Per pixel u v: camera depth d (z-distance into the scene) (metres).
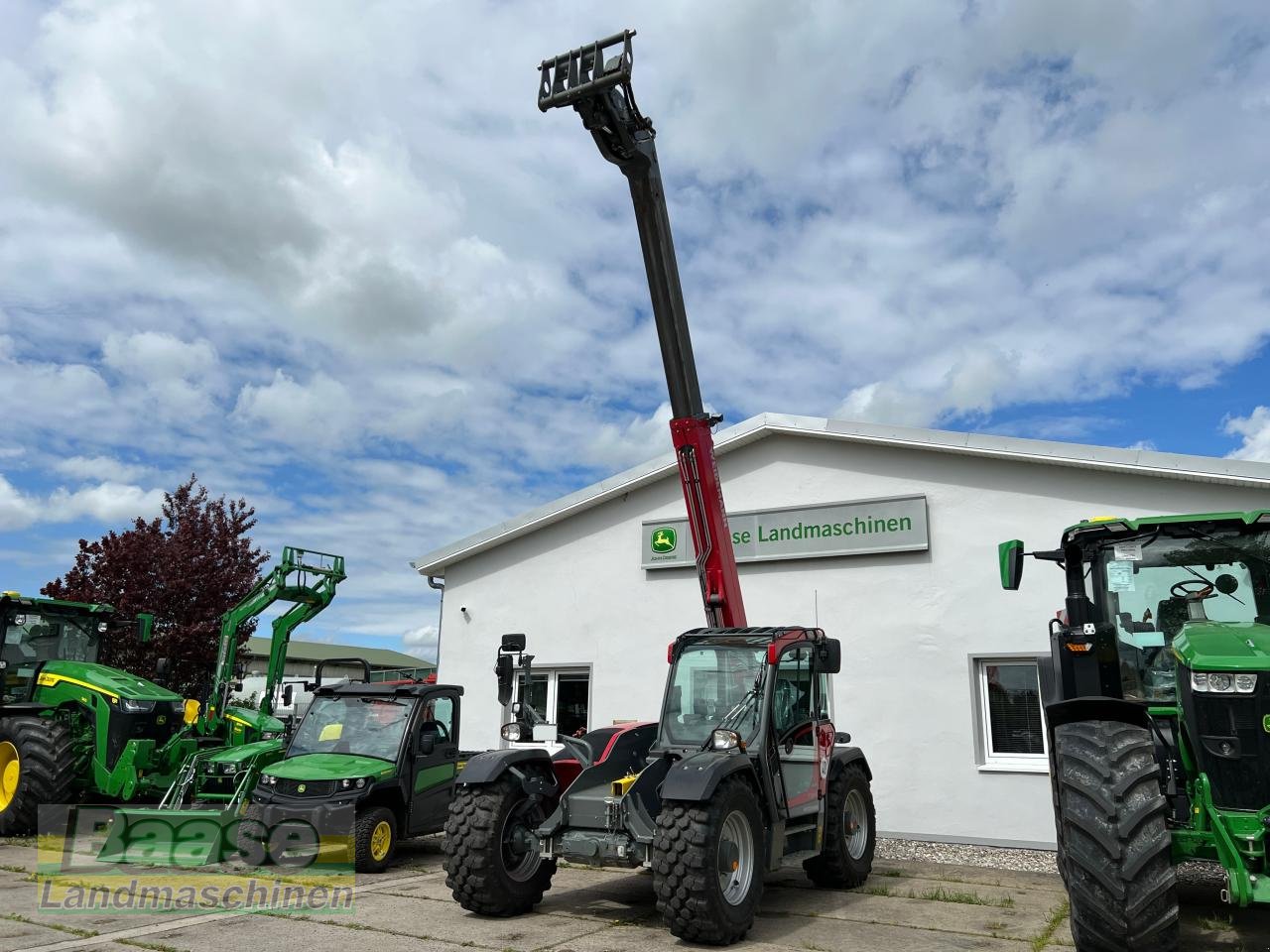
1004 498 10.58
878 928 6.42
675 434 7.64
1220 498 9.55
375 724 9.34
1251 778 4.71
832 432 11.47
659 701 12.33
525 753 7.00
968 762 10.22
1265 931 5.89
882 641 10.93
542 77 6.73
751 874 6.19
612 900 7.30
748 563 11.92
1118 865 4.58
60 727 10.49
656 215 7.20
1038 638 10.15
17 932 6.04
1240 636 5.09
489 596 13.95
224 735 12.28
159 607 19.55
